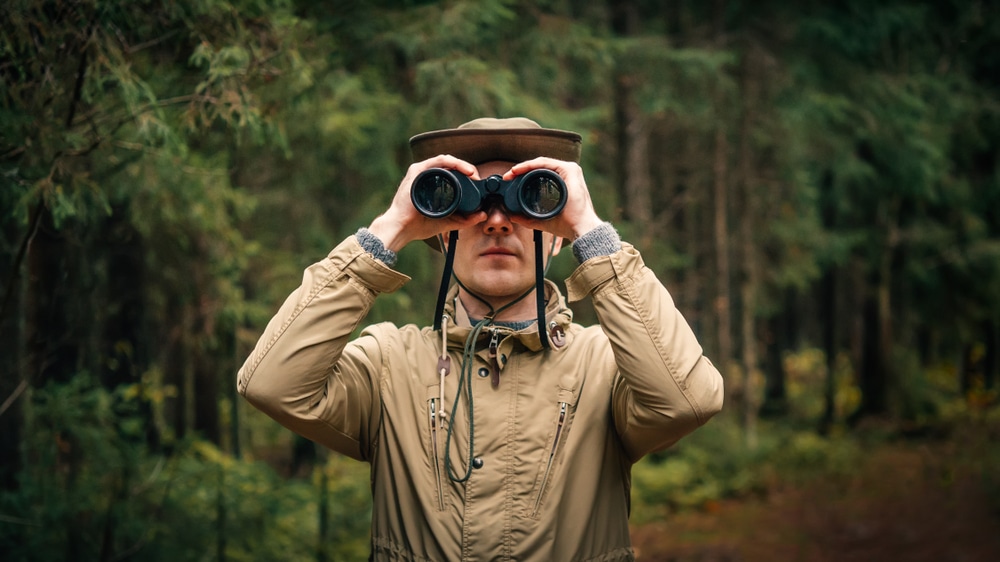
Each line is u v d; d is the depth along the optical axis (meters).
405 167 5.99
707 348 13.03
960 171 13.90
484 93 5.24
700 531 8.08
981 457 10.50
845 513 8.49
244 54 2.92
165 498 4.23
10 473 3.82
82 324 4.39
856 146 11.20
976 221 13.75
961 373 18.56
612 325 1.66
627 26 9.51
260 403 1.67
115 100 3.00
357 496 5.93
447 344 1.85
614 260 1.68
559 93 8.01
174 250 5.23
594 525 1.79
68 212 2.69
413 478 1.76
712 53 8.48
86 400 4.03
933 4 11.92
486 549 1.71
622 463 1.89
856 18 10.09
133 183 3.79
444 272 1.83
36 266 4.02
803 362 20.53
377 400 1.84
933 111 10.95
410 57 5.17
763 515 8.66
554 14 7.24
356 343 1.90
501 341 1.80
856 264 14.80
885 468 10.74
